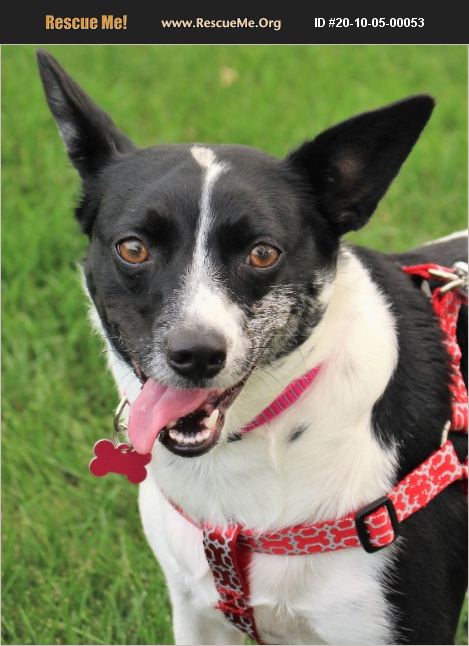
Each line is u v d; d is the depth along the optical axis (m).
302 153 0.95
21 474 1.23
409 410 0.94
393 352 0.94
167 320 0.89
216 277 0.90
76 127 0.98
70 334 1.35
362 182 0.96
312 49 2.14
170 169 0.93
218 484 0.94
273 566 0.94
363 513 0.92
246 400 0.92
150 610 1.12
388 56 2.15
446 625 0.95
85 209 0.98
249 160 0.94
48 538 1.18
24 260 1.44
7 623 1.12
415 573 0.93
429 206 1.60
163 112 1.85
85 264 0.97
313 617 0.95
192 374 0.88
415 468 0.93
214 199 0.91
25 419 1.28
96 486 1.22
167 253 0.91
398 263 1.01
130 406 0.95
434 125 1.81
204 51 2.12
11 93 1.83
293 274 0.92
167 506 0.97
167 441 0.91
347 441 0.92
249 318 0.91
